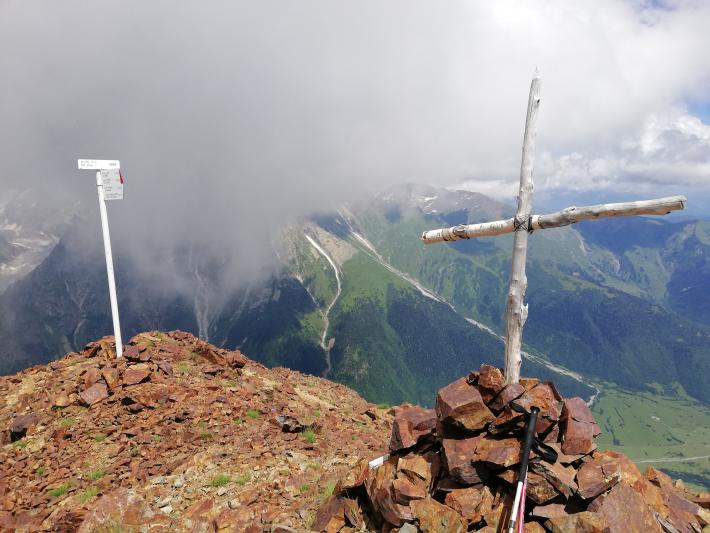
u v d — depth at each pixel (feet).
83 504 40.73
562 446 29.17
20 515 41.34
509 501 27.68
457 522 27.55
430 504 28.81
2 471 49.93
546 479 26.94
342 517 33.35
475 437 30.32
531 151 30.48
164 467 48.08
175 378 72.33
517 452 28.04
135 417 59.62
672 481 38.14
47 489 45.52
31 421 58.34
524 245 30.17
